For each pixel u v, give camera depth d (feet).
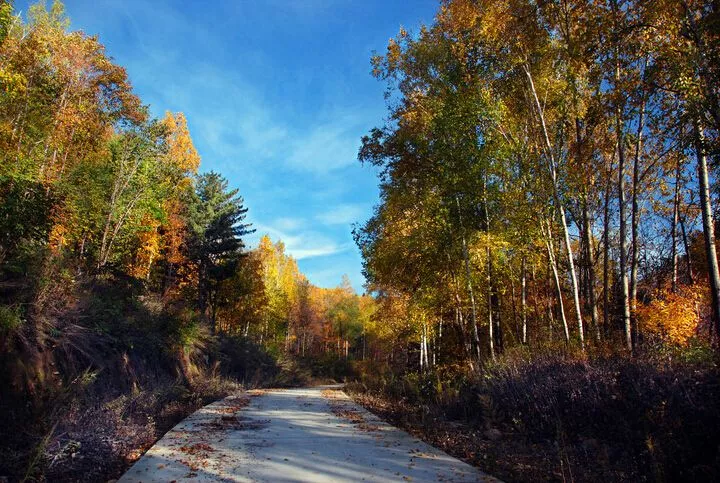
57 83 63.82
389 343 110.22
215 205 124.36
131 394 34.22
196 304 114.62
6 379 24.36
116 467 20.11
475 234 48.34
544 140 50.49
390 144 55.57
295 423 34.04
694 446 18.16
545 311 67.46
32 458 17.65
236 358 95.81
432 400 44.34
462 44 48.73
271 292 161.89
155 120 76.38
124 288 55.36
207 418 35.55
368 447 24.73
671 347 28.96
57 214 38.78
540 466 20.62
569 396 27.12
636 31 40.14
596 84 44.88
